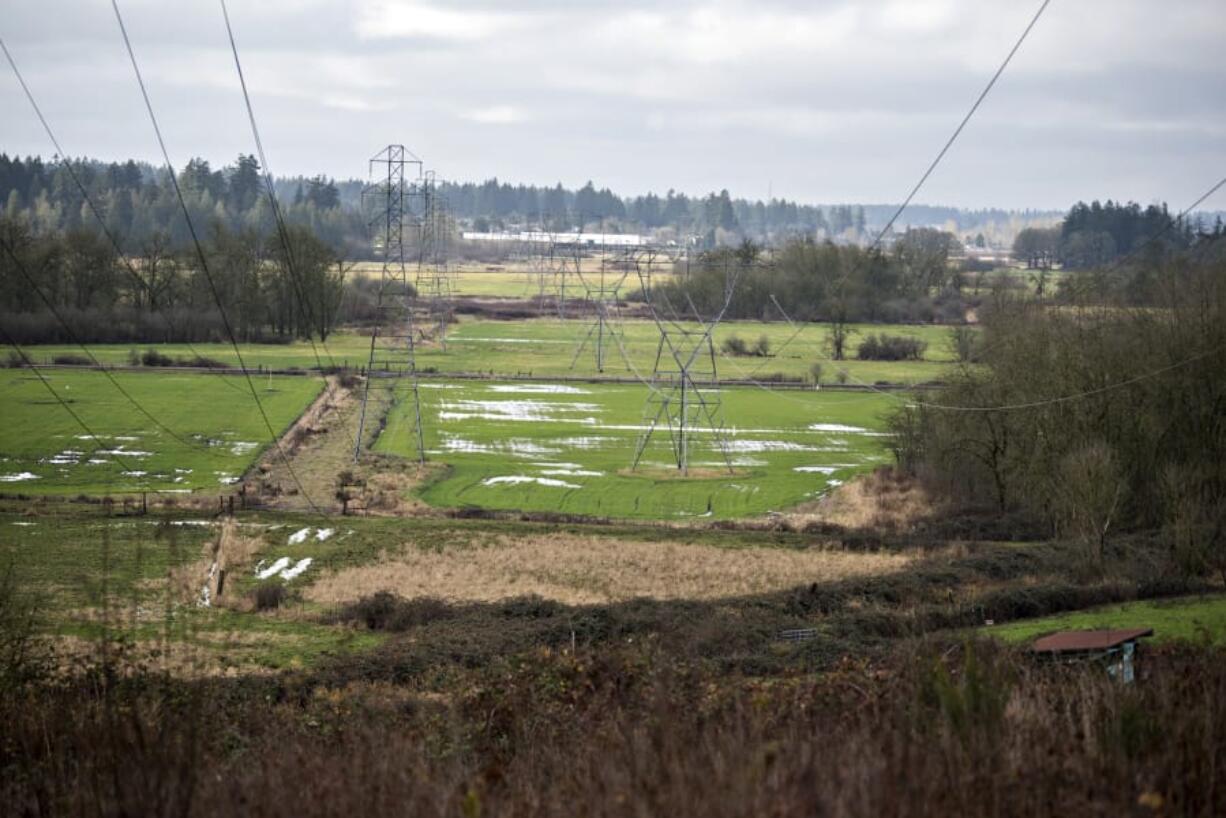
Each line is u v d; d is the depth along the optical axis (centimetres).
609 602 6019
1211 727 1741
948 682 1948
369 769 1750
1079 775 1625
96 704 2184
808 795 1491
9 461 10419
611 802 1528
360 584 6675
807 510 9481
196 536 7794
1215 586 6081
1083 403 8388
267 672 4366
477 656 4588
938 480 9769
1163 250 10969
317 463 11000
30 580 6169
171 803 1569
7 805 1855
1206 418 8019
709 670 3047
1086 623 5003
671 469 11244
